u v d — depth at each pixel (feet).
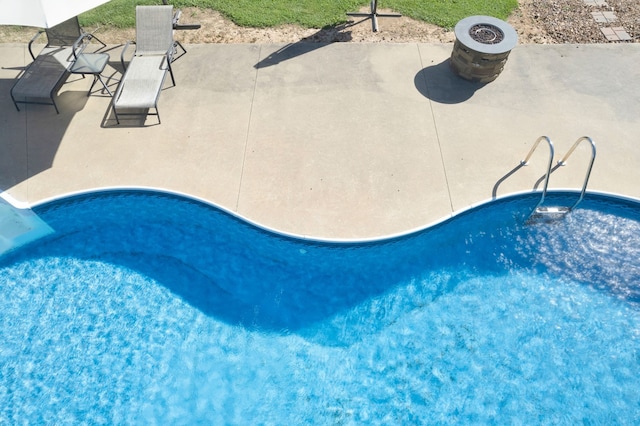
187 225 24.93
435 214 24.39
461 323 22.33
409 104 29.17
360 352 21.65
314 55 32.07
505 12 35.40
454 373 21.09
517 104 29.25
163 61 28.81
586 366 21.15
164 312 22.61
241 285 23.35
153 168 26.07
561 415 20.04
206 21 34.53
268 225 23.90
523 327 22.17
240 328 22.22
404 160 26.48
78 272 23.62
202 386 20.81
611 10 35.63
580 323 22.24
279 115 28.53
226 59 31.76
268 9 35.29
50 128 27.81
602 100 29.50
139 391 20.67
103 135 27.50
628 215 25.18
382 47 32.63
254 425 19.90
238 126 27.94
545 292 23.11
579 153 26.89
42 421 19.90
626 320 22.31
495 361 21.35
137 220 25.09
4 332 21.90
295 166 26.12
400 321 22.41
